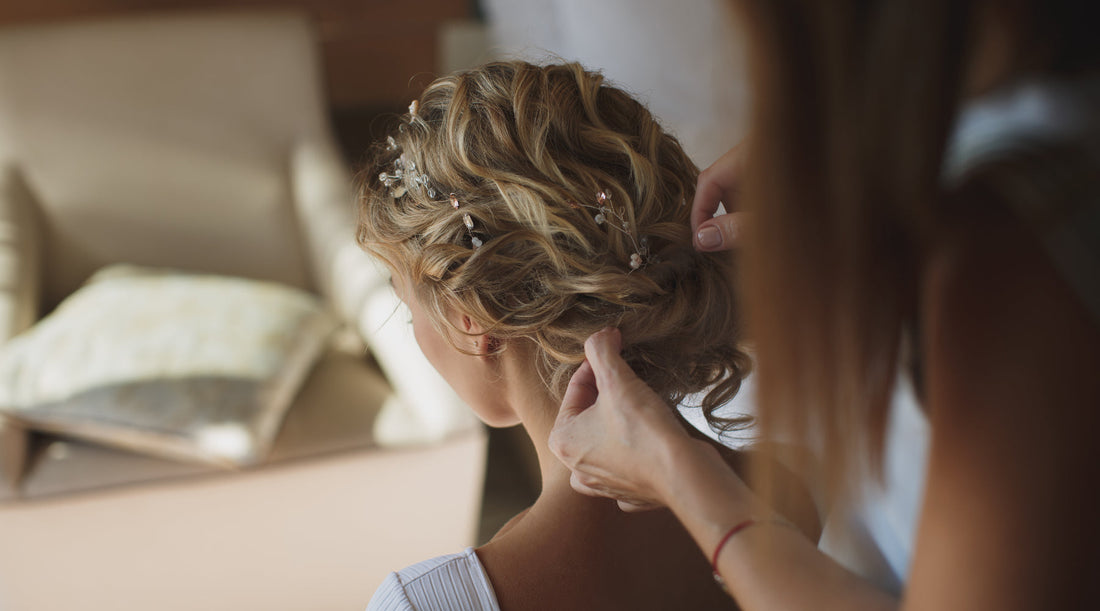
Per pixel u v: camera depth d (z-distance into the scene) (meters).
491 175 0.73
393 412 1.81
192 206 2.22
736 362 0.78
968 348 0.43
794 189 0.43
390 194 0.79
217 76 2.30
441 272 0.74
